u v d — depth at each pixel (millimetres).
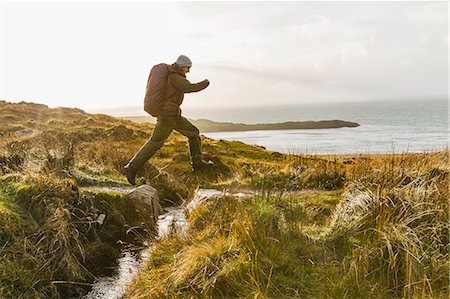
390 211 6016
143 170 11250
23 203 6652
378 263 5246
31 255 5656
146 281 5543
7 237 5785
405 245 5137
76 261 6039
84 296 5535
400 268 5105
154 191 9008
